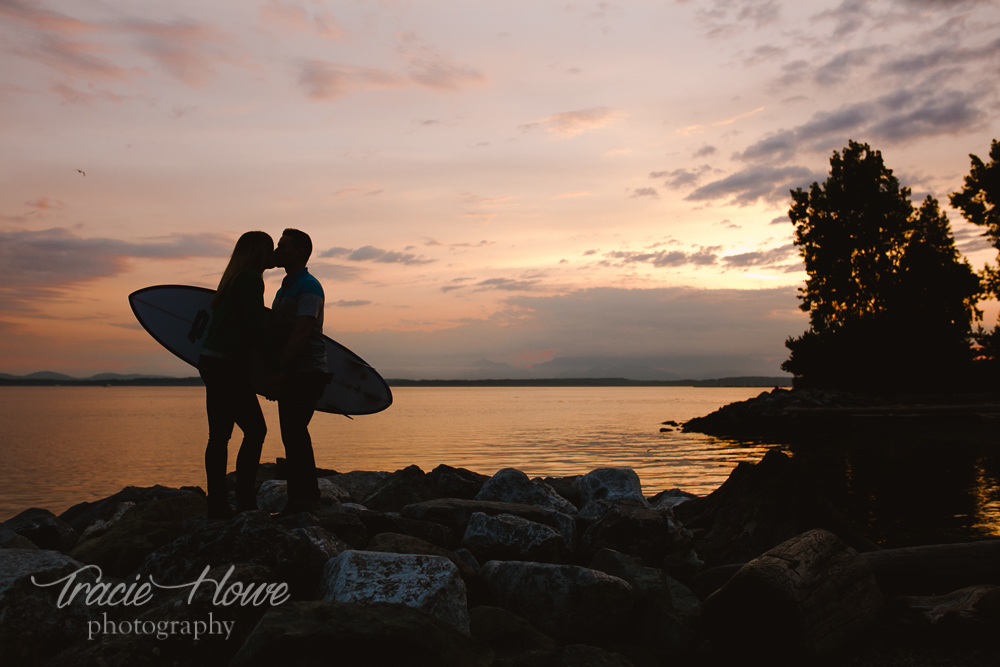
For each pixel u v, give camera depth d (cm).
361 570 350
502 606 416
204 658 297
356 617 288
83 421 5391
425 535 512
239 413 415
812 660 355
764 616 364
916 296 4075
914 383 3947
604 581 392
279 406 476
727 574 478
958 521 952
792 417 3444
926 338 3925
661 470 1891
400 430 3906
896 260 4388
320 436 3359
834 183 4538
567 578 391
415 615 296
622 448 2705
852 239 4428
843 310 4531
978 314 4169
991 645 380
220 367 405
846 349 4125
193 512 498
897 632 405
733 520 567
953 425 2909
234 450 2484
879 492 1305
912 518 983
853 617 386
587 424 4750
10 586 314
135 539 428
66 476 1914
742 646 373
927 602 419
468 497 734
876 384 4016
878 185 4450
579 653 349
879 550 484
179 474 1964
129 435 3712
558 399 15500
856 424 3125
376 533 509
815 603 364
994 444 2517
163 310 676
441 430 3928
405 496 721
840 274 4469
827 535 423
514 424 4709
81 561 413
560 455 2383
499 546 500
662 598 421
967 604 392
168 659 288
